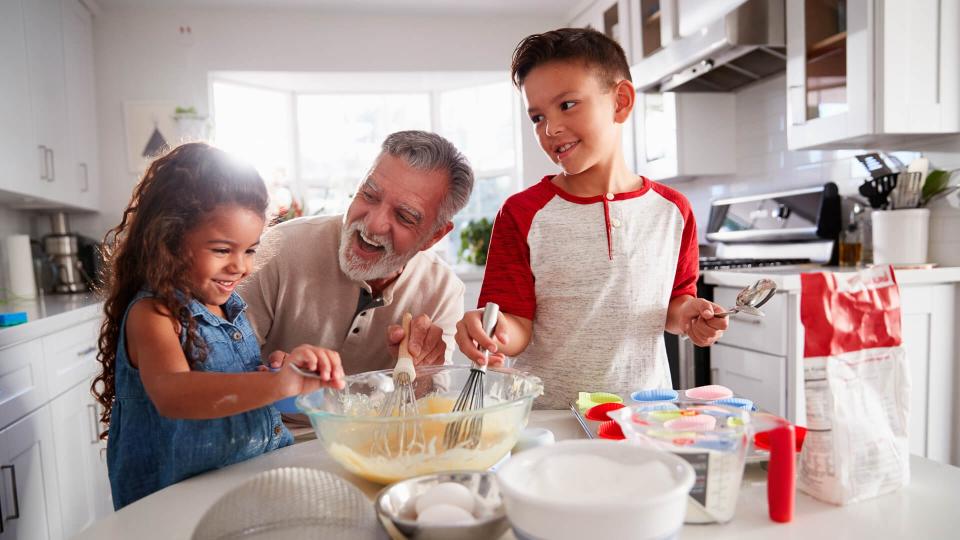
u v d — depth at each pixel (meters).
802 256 2.33
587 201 1.09
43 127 2.43
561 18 3.58
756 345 1.87
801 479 0.60
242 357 0.85
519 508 0.43
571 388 1.09
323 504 0.50
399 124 3.91
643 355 1.09
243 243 0.76
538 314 1.13
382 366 1.20
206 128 3.15
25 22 2.29
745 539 0.51
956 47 1.74
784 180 2.45
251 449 0.77
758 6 2.03
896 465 0.59
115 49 3.18
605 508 0.40
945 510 0.55
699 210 3.02
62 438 1.82
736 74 2.49
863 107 1.76
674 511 0.42
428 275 1.20
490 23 3.53
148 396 0.75
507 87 3.73
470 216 3.93
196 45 3.25
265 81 3.54
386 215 1.01
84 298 2.47
